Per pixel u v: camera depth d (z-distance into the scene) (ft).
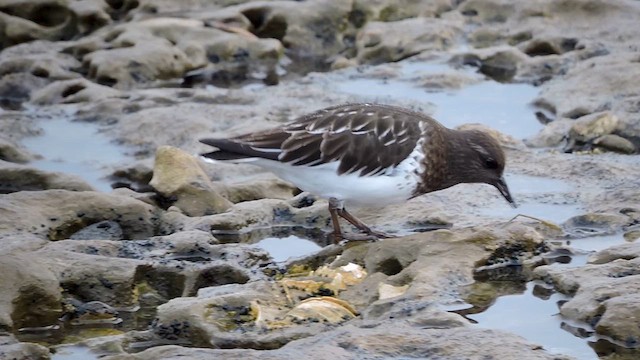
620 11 72.08
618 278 36.99
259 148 40.47
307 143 40.50
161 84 65.87
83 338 36.35
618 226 43.68
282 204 46.47
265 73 69.21
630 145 53.88
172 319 35.65
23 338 36.29
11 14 71.10
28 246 40.55
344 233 43.75
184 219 45.34
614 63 62.95
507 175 50.21
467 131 44.27
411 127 41.73
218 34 69.92
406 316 35.37
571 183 49.29
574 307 35.58
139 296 39.63
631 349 33.65
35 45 68.85
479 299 37.52
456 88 63.98
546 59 66.64
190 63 67.82
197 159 50.03
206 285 40.40
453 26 72.28
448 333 32.91
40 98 62.44
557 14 72.69
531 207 46.60
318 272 39.65
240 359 31.60
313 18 72.64
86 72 66.59
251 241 44.83
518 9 73.36
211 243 42.78
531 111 60.59
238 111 59.00
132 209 45.16
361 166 40.96
